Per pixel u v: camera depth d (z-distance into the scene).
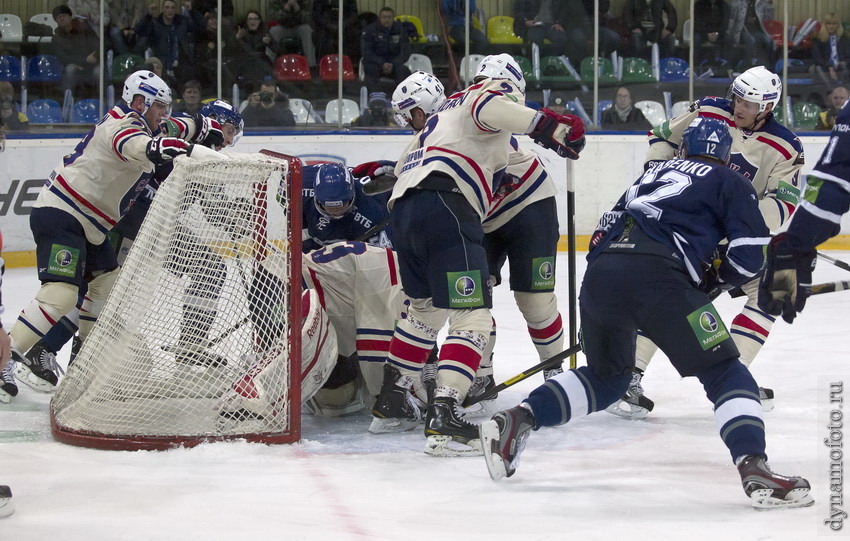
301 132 25.20
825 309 17.23
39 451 8.43
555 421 7.40
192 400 8.64
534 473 7.77
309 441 8.71
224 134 12.17
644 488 7.34
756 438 6.78
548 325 10.49
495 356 13.42
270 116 25.64
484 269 8.62
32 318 10.53
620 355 7.46
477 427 8.37
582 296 7.48
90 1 24.61
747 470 6.71
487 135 8.57
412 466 7.96
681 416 9.95
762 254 7.13
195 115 11.66
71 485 7.31
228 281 8.71
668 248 7.10
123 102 10.77
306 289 9.45
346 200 9.79
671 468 7.96
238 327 8.74
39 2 25.03
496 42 27.36
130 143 9.87
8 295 19.03
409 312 9.09
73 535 6.18
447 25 27.19
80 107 24.88
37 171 23.09
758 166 10.45
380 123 26.36
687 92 27.67
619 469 7.91
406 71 26.45
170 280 8.73
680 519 6.54
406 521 6.51
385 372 9.14
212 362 8.71
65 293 10.60
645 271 7.06
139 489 7.22
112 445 8.39
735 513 6.66
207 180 8.72
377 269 9.66
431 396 9.89
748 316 10.20
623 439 8.98
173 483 7.39
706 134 7.57
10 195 22.77
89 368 9.09
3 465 7.92
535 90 27.11
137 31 25.02
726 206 7.16
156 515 6.61
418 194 8.59
